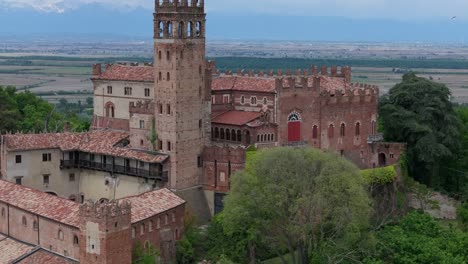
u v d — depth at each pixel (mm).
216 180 135875
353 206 111250
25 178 135875
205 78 138250
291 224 110812
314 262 112562
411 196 150000
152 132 136750
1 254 112625
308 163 115812
